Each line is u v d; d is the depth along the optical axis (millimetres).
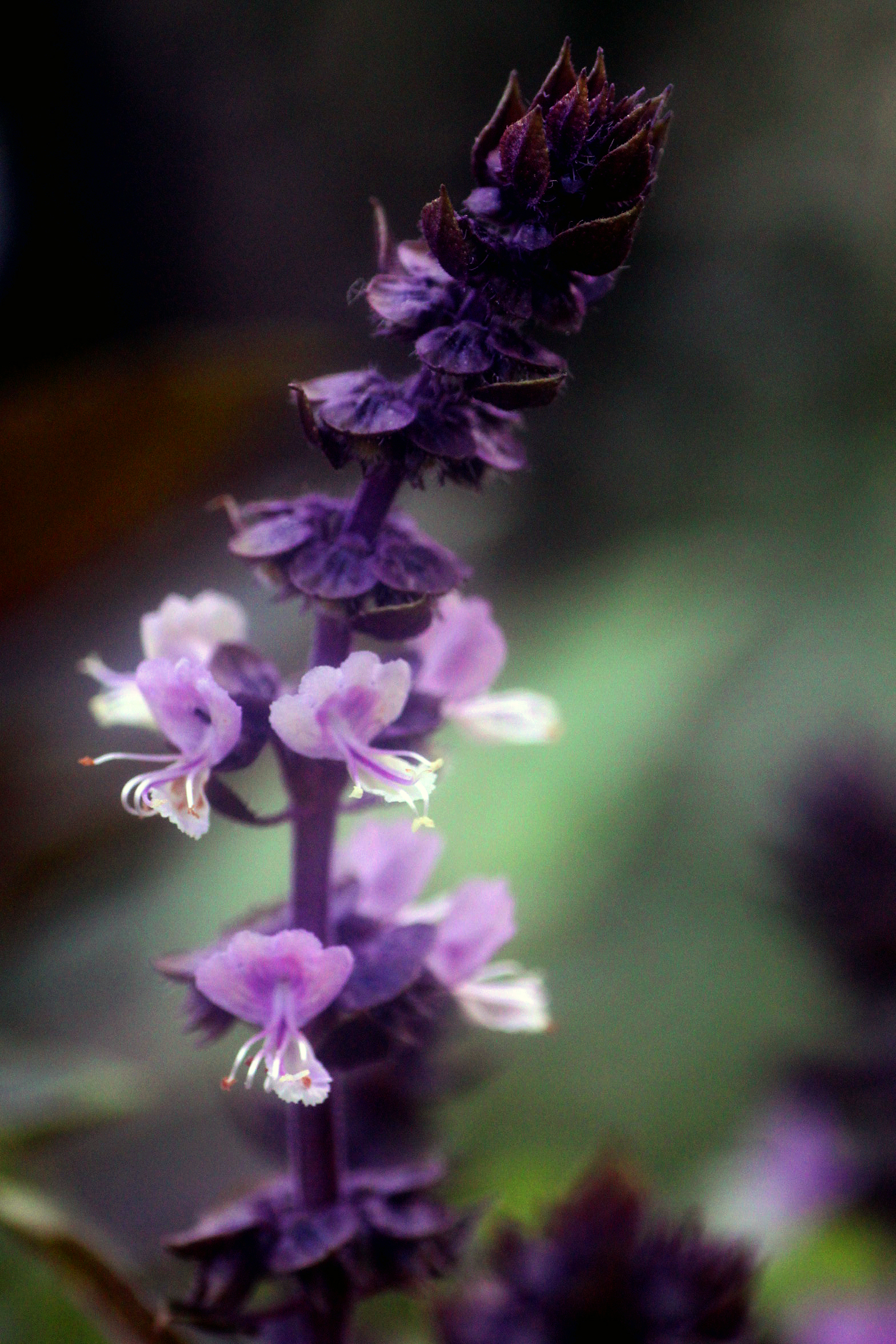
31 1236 206
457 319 183
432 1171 194
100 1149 282
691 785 554
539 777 259
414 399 184
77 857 252
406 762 183
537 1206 233
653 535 842
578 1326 217
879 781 322
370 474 186
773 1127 303
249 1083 180
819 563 789
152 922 269
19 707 253
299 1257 187
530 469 186
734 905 482
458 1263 194
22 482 250
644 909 486
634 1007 434
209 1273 189
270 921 192
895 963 308
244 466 257
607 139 182
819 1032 319
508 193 181
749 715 600
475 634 195
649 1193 231
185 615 195
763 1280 279
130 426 250
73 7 853
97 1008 264
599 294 185
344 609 185
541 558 683
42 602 257
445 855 253
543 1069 397
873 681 635
